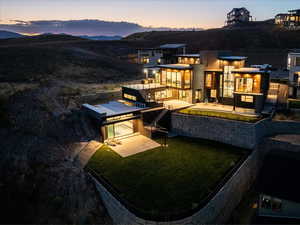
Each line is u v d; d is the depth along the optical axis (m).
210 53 44.41
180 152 33.19
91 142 35.94
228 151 32.91
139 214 20.59
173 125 40.81
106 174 27.75
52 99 42.06
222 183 25.03
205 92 46.12
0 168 25.92
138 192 24.08
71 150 33.12
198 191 24.08
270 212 24.84
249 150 32.78
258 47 108.25
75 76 67.12
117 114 37.53
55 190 25.84
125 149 34.38
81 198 25.50
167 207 21.67
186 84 43.62
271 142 33.12
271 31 124.00
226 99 43.16
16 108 35.50
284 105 40.88
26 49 83.44
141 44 142.25
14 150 28.67
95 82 65.25
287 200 23.41
